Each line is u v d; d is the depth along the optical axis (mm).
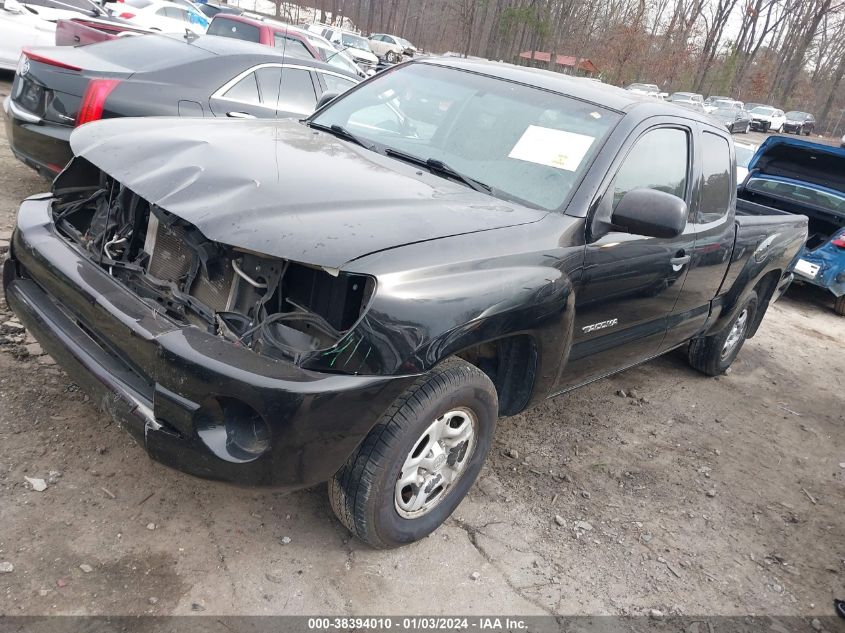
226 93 5832
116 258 2893
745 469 4328
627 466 4020
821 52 61000
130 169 2771
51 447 2986
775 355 6770
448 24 49875
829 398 5938
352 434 2391
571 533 3285
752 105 43469
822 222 8969
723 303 4910
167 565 2566
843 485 4406
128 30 9055
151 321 2422
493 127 3506
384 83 4035
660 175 3732
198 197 2516
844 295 8617
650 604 2959
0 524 2551
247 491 2395
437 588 2768
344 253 2330
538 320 2850
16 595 2301
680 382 5516
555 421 4352
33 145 5180
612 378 5277
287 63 6289
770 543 3600
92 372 2529
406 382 2410
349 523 2693
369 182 2885
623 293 3510
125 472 2961
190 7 19469
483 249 2701
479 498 3365
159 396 2305
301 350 2348
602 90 3799
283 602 2531
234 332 2455
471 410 2863
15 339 3703
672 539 3434
